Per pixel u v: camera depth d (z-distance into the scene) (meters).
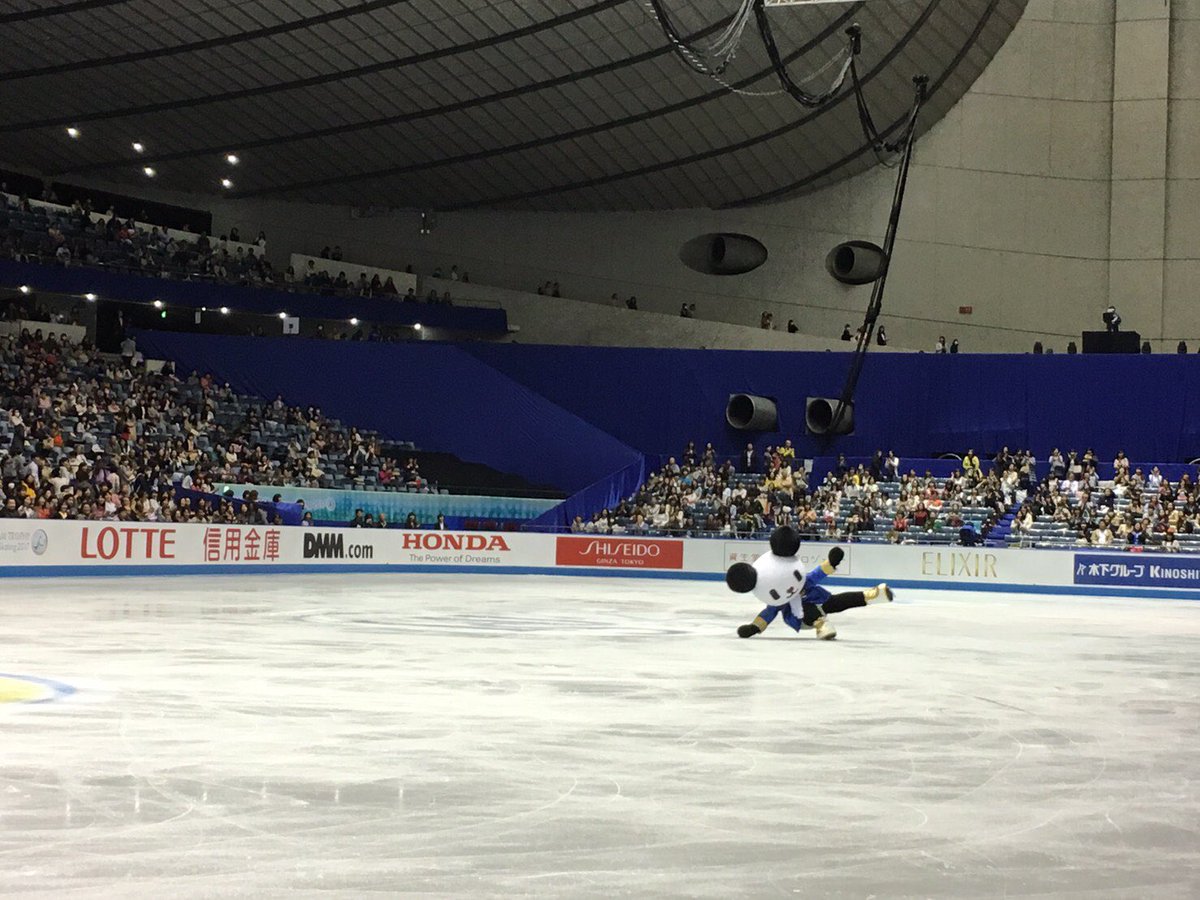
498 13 34.59
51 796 6.17
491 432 40.38
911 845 5.55
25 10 33.56
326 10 34.03
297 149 43.53
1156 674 12.64
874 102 41.56
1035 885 4.98
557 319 45.66
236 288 41.94
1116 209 42.97
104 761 7.03
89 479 29.73
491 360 42.88
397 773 6.84
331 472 36.81
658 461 40.53
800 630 15.88
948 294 44.16
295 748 7.51
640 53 37.06
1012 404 38.81
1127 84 42.81
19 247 38.72
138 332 40.81
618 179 45.50
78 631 14.70
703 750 7.72
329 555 31.73
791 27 35.75
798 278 45.91
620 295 47.69
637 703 9.64
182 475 32.78
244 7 33.69
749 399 40.44
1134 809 6.31
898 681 11.41
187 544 28.62
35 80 38.00
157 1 33.22
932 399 39.59
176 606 18.95
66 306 42.03
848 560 32.19
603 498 36.97
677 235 47.34
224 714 8.74
